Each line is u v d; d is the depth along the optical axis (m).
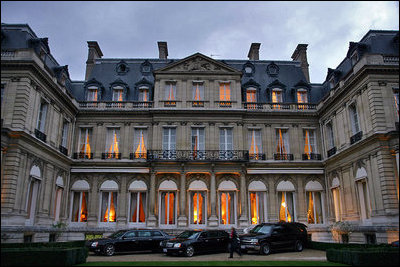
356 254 13.23
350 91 24.58
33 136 21.11
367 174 22.17
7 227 18.61
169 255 18.33
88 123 29.34
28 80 21.11
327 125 28.97
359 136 23.23
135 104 29.55
